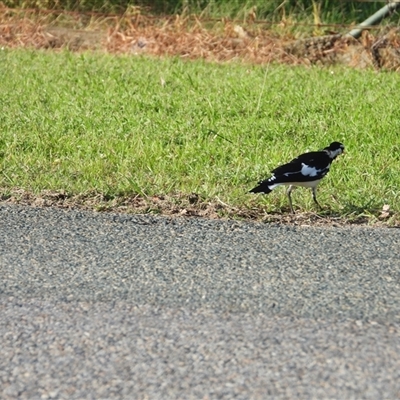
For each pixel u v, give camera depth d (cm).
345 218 1378
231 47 2791
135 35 2855
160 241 1248
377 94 2227
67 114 2008
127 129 1891
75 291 1076
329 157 1393
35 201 1427
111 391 848
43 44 2886
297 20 3034
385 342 952
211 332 969
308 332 971
